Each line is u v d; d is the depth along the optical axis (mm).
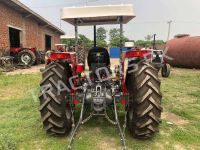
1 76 9469
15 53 13844
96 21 4387
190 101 5770
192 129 3914
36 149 3180
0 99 5836
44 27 22156
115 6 3602
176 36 16859
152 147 3223
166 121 4223
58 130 3471
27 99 5699
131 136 3535
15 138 3443
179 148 3232
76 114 4336
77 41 4352
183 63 14688
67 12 3715
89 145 3250
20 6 13922
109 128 3803
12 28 14711
